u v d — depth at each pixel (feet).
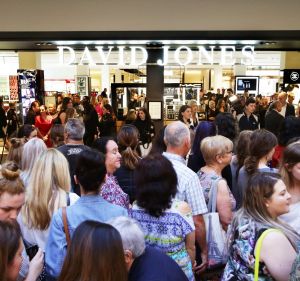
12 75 58.80
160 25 24.25
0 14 24.23
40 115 27.32
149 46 26.61
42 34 24.35
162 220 6.31
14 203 6.37
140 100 37.19
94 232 4.10
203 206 7.92
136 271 4.84
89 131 27.78
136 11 24.20
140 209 6.46
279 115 21.06
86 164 6.45
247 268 5.49
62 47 25.80
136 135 11.54
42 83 41.22
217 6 24.03
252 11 24.03
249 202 5.85
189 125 20.12
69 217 6.27
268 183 5.74
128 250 4.77
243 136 10.57
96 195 6.56
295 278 4.60
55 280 6.10
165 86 36.50
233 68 65.05
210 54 27.58
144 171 6.35
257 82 52.80
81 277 4.00
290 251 5.26
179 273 4.94
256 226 5.55
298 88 38.37
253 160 9.43
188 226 6.44
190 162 11.88
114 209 6.49
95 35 24.36
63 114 25.05
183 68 59.21
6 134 32.76
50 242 6.29
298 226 6.70
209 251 8.12
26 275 5.61
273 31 23.98
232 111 27.07
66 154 11.35
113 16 24.27
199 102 37.58
